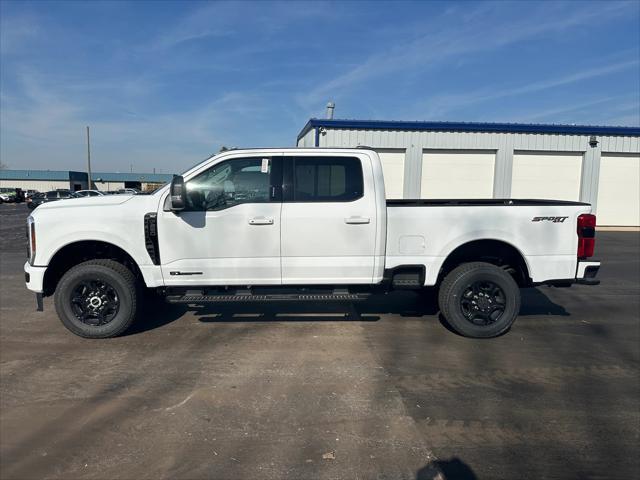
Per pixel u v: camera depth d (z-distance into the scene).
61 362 4.52
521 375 4.25
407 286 5.29
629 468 2.83
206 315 6.13
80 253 5.49
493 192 19.48
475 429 3.29
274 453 2.98
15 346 4.97
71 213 5.05
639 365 4.51
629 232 18.53
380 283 5.30
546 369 4.39
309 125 19.62
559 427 3.32
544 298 7.36
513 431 3.26
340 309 6.46
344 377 4.17
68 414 3.49
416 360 4.60
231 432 3.24
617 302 7.09
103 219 5.03
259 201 5.10
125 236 5.04
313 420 3.40
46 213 5.07
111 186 93.00
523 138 19.23
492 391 3.91
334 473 2.77
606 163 19.69
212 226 5.04
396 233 5.20
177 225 5.03
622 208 19.94
